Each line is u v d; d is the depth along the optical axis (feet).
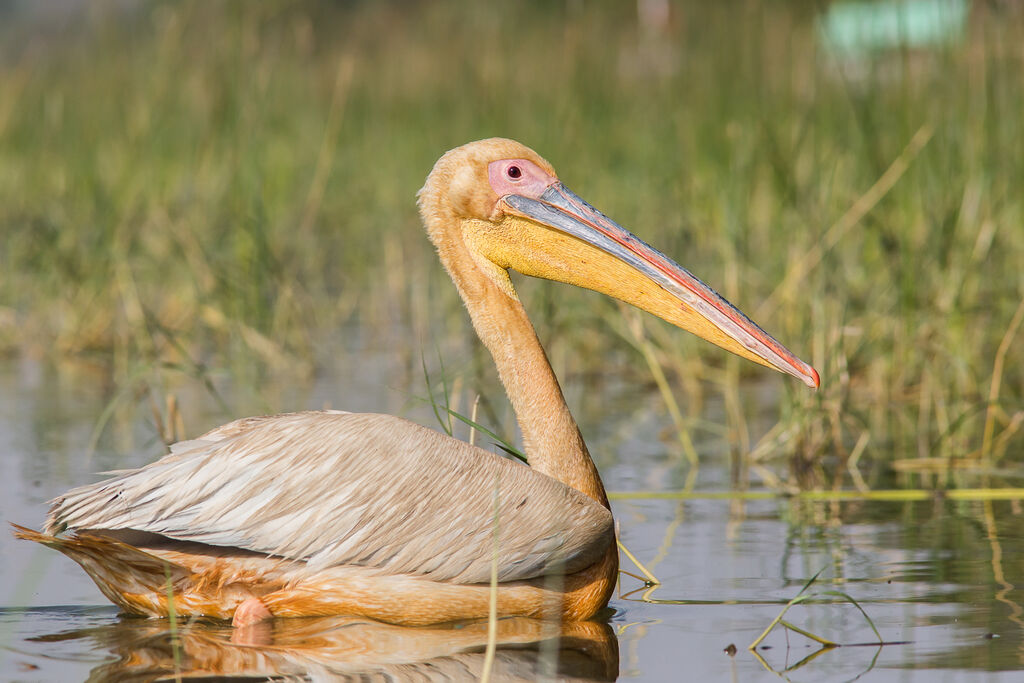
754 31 58.59
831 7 49.80
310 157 74.74
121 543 23.61
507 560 24.84
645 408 45.27
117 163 63.36
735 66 59.31
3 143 67.00
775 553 28.48
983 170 45.65
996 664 21.27
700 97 61.31
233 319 52.08
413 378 47.85
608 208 61.82
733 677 20.93
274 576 24.43
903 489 34.22
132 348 52.08
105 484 24.67
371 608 24.56
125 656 21.97
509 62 65.57
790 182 51.24
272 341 51.78
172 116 62.95
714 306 27.86
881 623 23.57
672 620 24.27
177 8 59.57
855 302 48.93
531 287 51.13
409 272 65.21
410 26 75.82
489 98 65.05
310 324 57.47
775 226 53.11
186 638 23.24
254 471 24.43
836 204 50.88
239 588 24.52
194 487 24.26
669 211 59.72
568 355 52.21
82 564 24.54
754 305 51.24
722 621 24.09
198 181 60.75
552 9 67.00
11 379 49.83
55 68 67.15
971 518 31.24
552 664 21.74
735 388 47.47
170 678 20.71
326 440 24.91
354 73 75.46
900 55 47.47
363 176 74.59
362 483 24.67
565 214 28.43
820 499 33.50
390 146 74.69
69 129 65.21
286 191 70.28
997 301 46.62
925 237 47.16
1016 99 47.80
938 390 41.86
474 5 69.62
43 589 26.18
